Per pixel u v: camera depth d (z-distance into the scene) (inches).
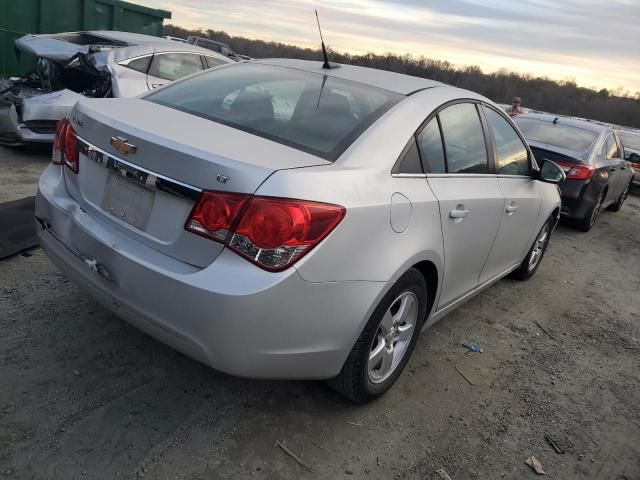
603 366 154.8
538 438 116.0
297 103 114.1
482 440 111.9
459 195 122.0
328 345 93.4
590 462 111.3
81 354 115.9
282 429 104.3
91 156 99.3
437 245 114.7
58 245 105.2
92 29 448.8
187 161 86.1
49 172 115.1
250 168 83.8
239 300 81.8
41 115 255.8
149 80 278.4
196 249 86.4
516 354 152.2
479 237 136.0
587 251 285.3
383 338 109.2
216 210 83.4
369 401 114.0
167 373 114.7
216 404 108.1
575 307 197.9
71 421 97.0
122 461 90.4
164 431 98.7
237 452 96.8
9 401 99.0
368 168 98.7
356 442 104.5
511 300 191.8
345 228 89.2
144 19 486.9
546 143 319.6
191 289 83.7
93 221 99.0
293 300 85.4
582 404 132.5
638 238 346.0
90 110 103.7
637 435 123.5
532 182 172.9
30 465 86.2
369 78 128.0
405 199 103.6
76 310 131.5
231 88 123.3
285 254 83.1
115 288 93.6
